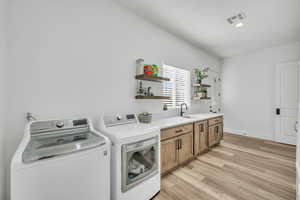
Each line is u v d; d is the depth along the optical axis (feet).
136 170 4.96
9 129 4.06
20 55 4.23
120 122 6.03
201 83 12.24
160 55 8.79
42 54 4.61
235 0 6.35
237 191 5.59
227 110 15.46
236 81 14.73
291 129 11.43
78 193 3.36
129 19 7.11
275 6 6.73
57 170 3.07
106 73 6.23
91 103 5.76
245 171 7.14
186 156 7.85
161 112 8.94
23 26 4.26
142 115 7.04
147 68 7.22
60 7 4.98
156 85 8.63
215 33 9.62
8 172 4.01
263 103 12.99
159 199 5.18
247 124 14.01
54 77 4.85
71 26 5.23
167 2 6.53
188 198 5.21
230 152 9.77
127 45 7.03
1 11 3.56
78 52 5.41
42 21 4.61
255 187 5.83
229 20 8.02
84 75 5.57
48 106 4.73
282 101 11.91
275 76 12.26
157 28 8.59
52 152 3.03
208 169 7.36
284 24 8.45
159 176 5.61
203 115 10.71
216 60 15.05
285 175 6.74
